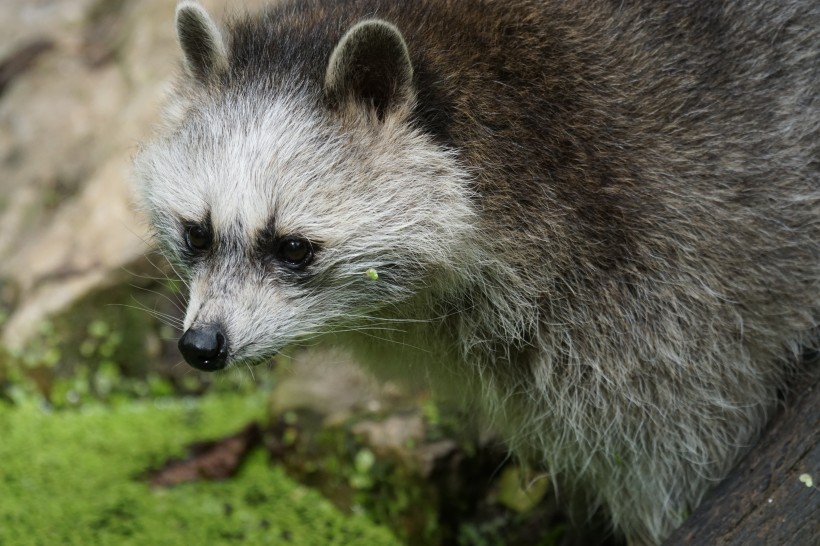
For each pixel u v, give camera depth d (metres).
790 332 6.69
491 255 6.32
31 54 13.51
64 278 10.62
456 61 6.31
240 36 6.68
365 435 8.43
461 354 6.85
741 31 6.61
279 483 9.05
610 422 6.71
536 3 6.58
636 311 6.43
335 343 7.22
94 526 8.38
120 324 10.48
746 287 6.45
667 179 6.32
